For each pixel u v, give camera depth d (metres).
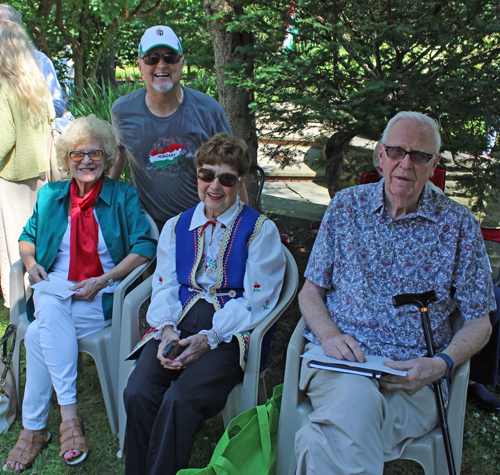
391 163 1.92
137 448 2.04
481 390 2.59
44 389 2.30
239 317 2.17
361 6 2.95
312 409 1.97
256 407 1.98
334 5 2.96
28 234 2.63
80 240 2.54
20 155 3.02
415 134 1.88
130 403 2.01
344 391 1.78
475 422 2.46
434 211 1.96
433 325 1.98
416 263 1.97
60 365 2.27
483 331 1.92
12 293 2.56
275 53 3.26
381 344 1.97
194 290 2.32
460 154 3.06
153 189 2.85
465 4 2.69
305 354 1.94
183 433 1.93
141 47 2.53
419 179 1.91
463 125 2.89
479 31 2.72
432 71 2.96
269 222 2.33
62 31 7.88
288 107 3.21
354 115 3.03
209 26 3.54
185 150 2.73
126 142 2.77
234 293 2.28
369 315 1.99
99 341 2.37
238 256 2.26
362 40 3.07
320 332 2.00
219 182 2.20
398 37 2.82
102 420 2.54
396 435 1.84
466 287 1.95
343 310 2.05
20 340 2.52
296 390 1.98
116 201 2.61
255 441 1.94
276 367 2.93
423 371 1.78
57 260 2.61
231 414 2.16
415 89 2.86
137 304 2.33
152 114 2.70
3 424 2.44
